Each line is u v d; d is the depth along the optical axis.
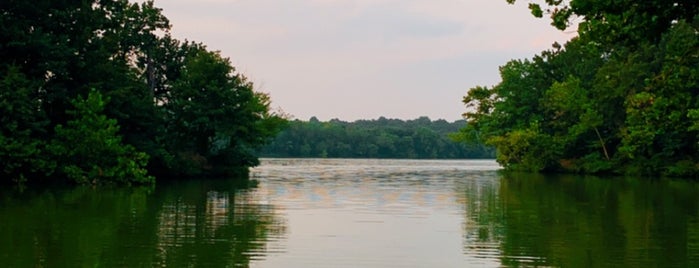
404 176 56.34
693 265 13.79
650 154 58.03
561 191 36.03
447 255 15.01
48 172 35.75
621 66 55.66
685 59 13.12
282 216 22.42
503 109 73.94
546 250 15.63
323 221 21.08
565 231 18.81
